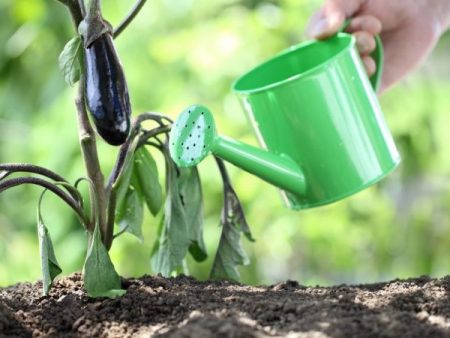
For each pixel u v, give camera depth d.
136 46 2.49
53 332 1.10
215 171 2.36
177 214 1.23
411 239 2.61
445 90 2.59
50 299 1.17
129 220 1.23
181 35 2.45
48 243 1.16
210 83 2.41
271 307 1.08
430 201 2.61
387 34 1.57
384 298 1.12
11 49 2.69
